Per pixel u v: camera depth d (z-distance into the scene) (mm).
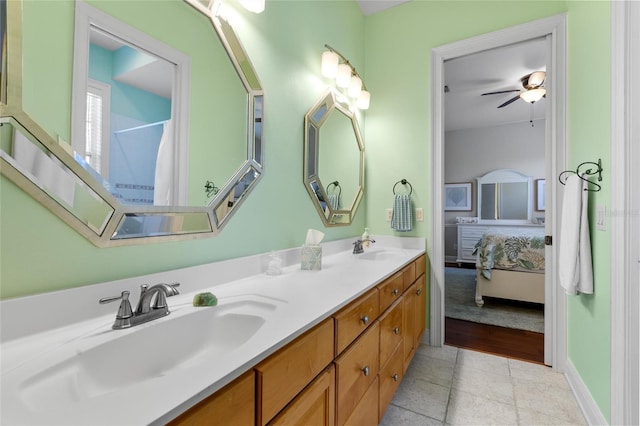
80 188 833
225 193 1290
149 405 479
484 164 5930
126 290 909
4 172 697
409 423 1500
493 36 2199
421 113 2465
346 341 1041
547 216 2059
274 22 1597
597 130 1477
